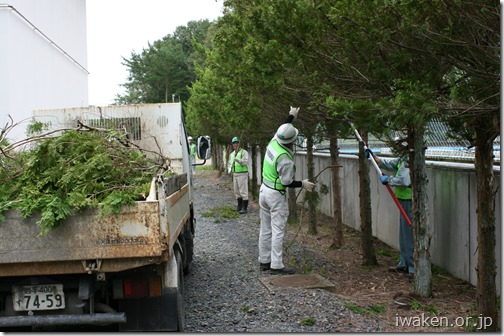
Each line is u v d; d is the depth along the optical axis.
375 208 10.64
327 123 7.95
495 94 4.08
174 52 54.03
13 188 4.48
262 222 8.07
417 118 4.06
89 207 4.15
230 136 18.23
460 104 4.22
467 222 7.09
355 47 4.79
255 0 6.55
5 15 12.62
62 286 4.38
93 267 4.19
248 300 6.49
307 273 7.71
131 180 4.82
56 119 7.45
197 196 20.66
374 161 7.11
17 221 4.15
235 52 7.90
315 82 5.48
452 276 7.54
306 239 10.66
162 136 7.44
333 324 5.55
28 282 4.38
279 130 7.57
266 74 6.28
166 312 4.72
